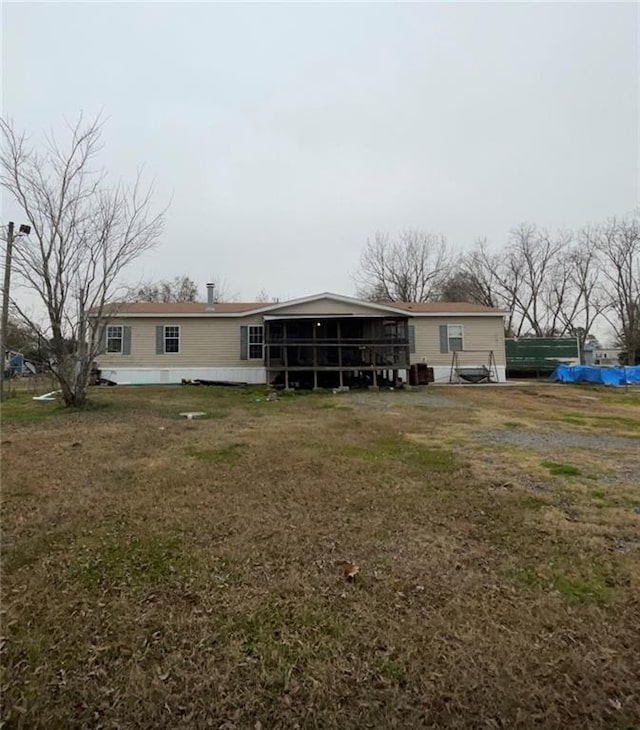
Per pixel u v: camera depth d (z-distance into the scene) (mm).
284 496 4020
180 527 3330
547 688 1709
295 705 1647
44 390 14695
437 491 4164
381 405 11227
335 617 2186
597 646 1960
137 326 17781
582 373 19391
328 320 16641
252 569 2688
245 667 1842
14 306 10984
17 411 9977
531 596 2379
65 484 4418
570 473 4816
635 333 31156
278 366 16172
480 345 18828
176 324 17922
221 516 3545
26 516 3562
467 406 11078
